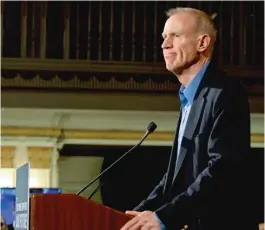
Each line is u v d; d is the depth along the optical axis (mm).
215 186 3441
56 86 12758
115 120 12883
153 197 4188
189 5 12969
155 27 12906
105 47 12875
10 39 12695
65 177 13227
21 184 3629
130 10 12922
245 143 3613
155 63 12859
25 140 12766
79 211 3385
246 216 3678
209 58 3916
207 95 3771
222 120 3609
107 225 3418
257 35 12961
